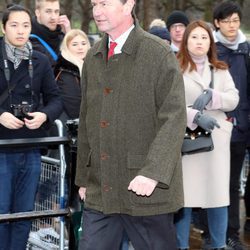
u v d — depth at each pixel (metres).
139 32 6.71
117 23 6.63
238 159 11.03
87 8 23.59
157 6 23.38
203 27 9.53
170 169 6.31
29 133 8.70
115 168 6.72
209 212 9.83
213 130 9.54
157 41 6.64
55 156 9.89
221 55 10.82
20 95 8.61
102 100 6.78
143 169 6.31
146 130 6.59
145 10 23.36
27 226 8.98
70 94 10.48
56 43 11.71
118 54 6.72
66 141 8.05
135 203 6.65
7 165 8.63
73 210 8.16
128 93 6.60
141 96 6.57
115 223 6.95
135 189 6.29
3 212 8.62
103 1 6.59
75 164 8.09
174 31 12.33
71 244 8.20
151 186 6.27
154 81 6.54
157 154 6.29
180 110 6.43
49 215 8.02
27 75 8.64
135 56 6.63
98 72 6.89
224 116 9.67
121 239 7.07
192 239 11.80
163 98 6.53
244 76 10.90
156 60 6.54
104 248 6.98
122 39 6.74
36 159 8.89
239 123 10.89
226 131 9.64
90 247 6.96
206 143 8.89
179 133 6.38
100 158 6.84
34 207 9.41
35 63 8.73
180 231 9.73
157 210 6.65
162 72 6.51
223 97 9.39
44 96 9.05
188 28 9.58
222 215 9.77
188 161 9.50
